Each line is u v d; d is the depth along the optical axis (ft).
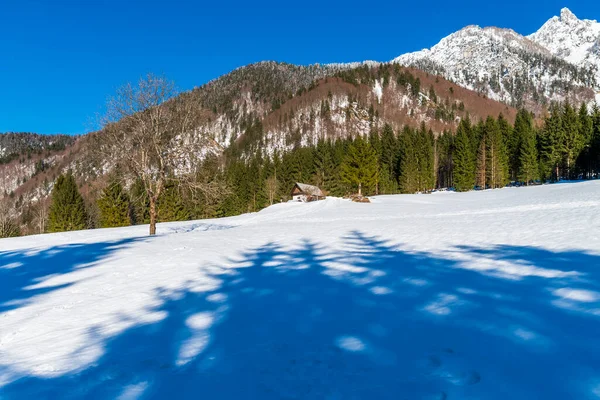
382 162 265.95
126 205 149.07
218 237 52.70
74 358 13.51
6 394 10.85
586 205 67.15
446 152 273.95
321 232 55.57
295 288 22.47
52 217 152.25
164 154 68.44
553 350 11.30
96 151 65.77
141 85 66.33
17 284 27.86
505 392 9.18
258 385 10.52
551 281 19.13
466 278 21.59
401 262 28.30
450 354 11.72
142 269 30.83
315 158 253.44
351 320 15.93
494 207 84.94
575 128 191.11
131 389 10.73
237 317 17.44
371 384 10.16
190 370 11.86
